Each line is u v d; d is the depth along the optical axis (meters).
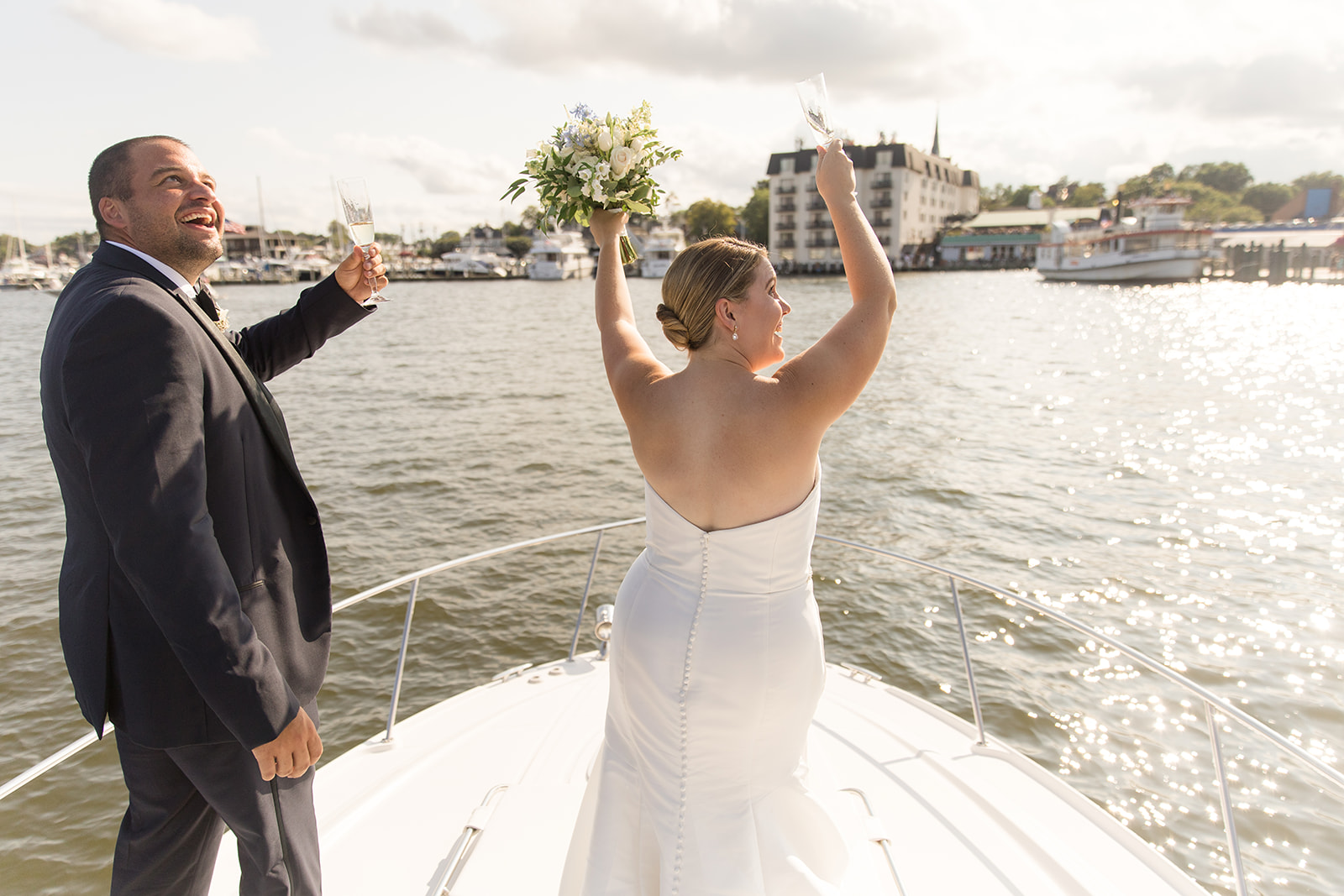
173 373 1.35
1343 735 6.26
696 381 1.43
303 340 2.12
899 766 2.47
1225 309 45.69
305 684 1.73
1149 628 8.09
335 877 2.05
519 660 7.54
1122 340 33.00
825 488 13.10
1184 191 123.38
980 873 2.02
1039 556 10.09
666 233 88.75
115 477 1.29
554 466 14.34
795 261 88.69
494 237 138.38
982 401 20.66
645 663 1.49
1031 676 7.22
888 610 8.52
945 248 98.25
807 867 1.51
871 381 24.03
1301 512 11.54
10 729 6.41
